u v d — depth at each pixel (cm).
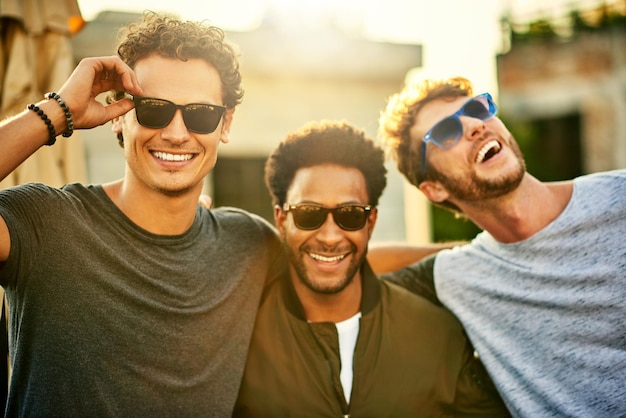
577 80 1274
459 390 243
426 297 272
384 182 262
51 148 269
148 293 205
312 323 240
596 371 220
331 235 233
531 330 235
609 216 231
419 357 241
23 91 262
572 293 228
